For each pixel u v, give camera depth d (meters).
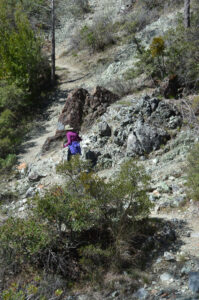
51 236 5.29
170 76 12.59
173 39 15.34
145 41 20.72
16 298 4.15
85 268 5.09
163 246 5.28
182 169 7.82
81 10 34.19
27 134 15.39
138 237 5.56
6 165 11.77
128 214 5.57
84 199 5.50
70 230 5.59
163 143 9.37
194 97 11.29
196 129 9.39
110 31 26.45
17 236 5.30
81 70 23.91
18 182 10.47
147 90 13.50
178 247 5.17
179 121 9.94
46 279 5.00
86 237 5.66
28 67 20.05
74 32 31.56
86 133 11.70
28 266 5.32
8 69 19.47
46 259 5.29
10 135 14.76
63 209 5.25
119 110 11.43
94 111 12.52
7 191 9.98
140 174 5.97
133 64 16.52
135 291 4.54
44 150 11.96
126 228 5.46
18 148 13.74
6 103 17.12
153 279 4.65
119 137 9.95
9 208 8.84
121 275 4.85
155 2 26.41
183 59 13.14
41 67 21.81
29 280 5.08
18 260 5.32
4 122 15.36
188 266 4.65
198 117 9.95
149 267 4.93
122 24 26.73
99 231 5.71
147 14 25.12
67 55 28.30
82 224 5.15
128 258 5.11
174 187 7.12
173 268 4.72
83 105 12.71
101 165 9.61
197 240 5.26
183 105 10.70
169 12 23.41
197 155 7.12
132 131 9.68
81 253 5.14
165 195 6.95
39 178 10.14
